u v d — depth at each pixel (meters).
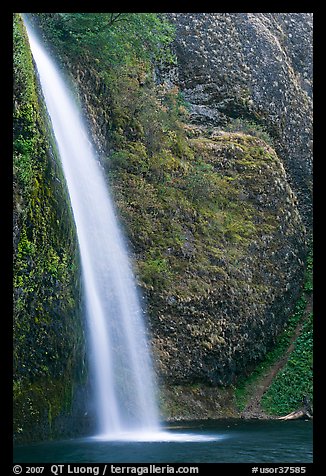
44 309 12.95
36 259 12.84
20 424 12.23
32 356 12.58
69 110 18.52
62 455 11.47
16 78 13.07
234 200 23.20
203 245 21.22
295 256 24.27
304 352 22.89
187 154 23.09
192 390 19.67
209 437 14.96
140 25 22.83
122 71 21.89
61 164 15.12
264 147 24.98
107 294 17.56
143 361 18.27
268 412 20.80
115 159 20.23
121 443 13.26
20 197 12.59
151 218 20.38
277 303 23.06
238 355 21.22
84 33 20.66
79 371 14.17
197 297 20.09
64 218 13.99
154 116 22.14
